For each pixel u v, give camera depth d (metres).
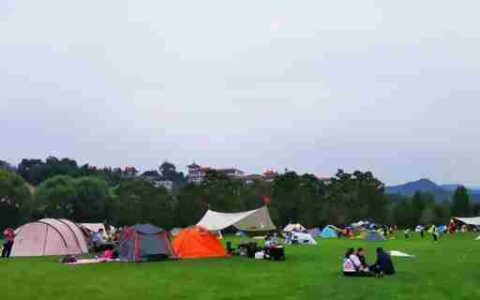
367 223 113.50
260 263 37.44
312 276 29.23
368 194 138.75
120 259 39.53
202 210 118.56
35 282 26.91
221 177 133.75
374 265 29.67
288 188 132.62
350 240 75.62
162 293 23.19
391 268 29.69
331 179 148.88
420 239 76.94
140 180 137.38
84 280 27.66
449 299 21.52
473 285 25.41
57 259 40.62
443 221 133.12
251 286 25.28
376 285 25.48
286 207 126.12
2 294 22.98
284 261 39.06
